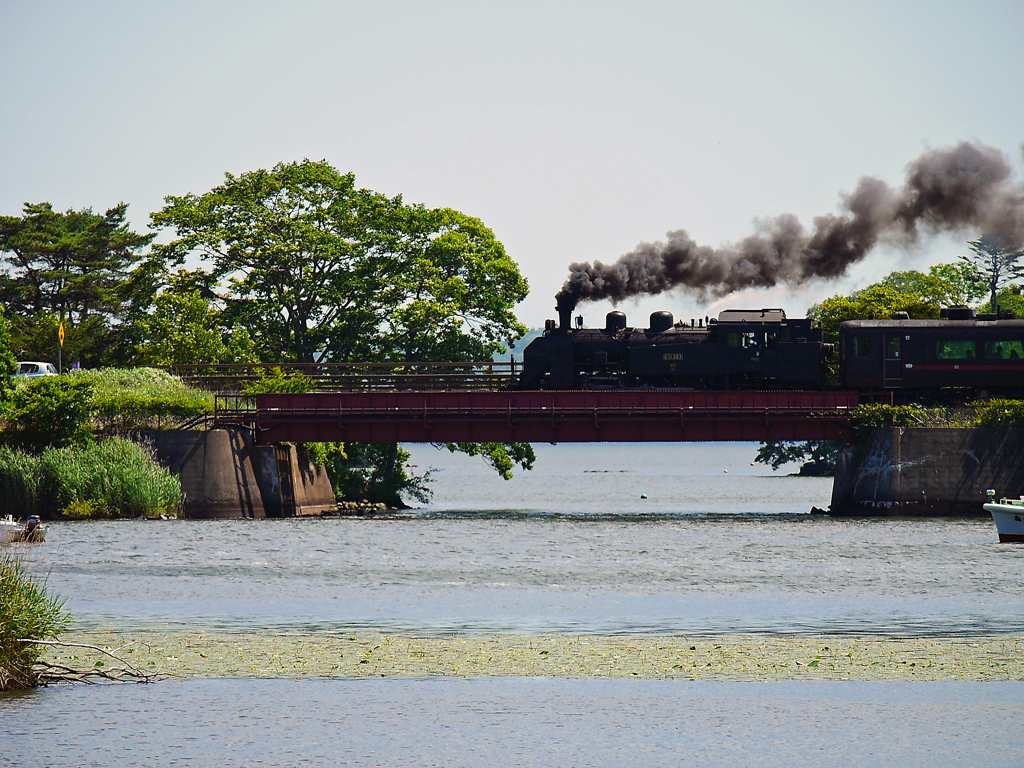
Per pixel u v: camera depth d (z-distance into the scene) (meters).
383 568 96.50
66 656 61.44
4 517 122.69
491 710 52.88
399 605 78.69
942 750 48.03
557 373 153.25
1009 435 137.12
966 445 137.62
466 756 46.88
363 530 128.12
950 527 126.19
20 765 45.25
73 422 139.88
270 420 146.62
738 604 79.25
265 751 47.09
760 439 143.88
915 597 81.88
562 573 93.94
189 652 63.00
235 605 78.25
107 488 133.25
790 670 60.03
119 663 60.00
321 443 162.00
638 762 46.41
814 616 74.56
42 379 138.88
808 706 53.81
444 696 55.03
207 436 142.25
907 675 59.06
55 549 104.88
